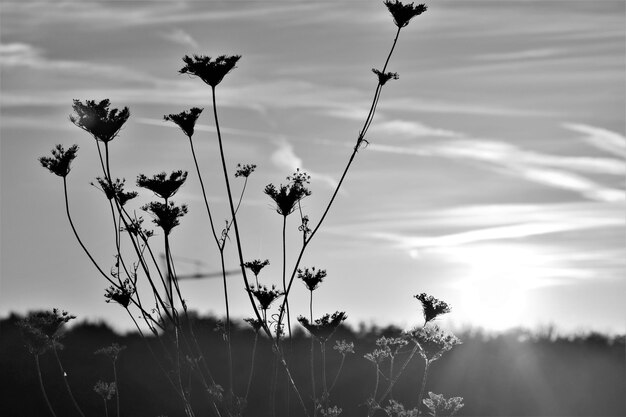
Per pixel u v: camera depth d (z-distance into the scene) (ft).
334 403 74.08
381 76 34.37
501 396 87.51
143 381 78.84
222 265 32.22
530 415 85.46
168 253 32.09
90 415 73.46
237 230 31.96
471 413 84.17
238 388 69.72
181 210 32.48
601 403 89.45
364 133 33.88
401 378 82.84
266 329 32.30
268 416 65.10
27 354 81.51
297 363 79.87
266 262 33.58
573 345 105.50
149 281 31.27
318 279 33.71
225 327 33.04
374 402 34.50
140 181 32.60
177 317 31.65
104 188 32.60
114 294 31.73
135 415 71.56
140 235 32.30
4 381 77.82
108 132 32.09
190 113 33.35
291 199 32.71
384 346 34.94
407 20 34.94
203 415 68.33
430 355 33.58
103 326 94.63
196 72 32.68
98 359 83.82
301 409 67.97
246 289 31.99
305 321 33.71
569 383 93.86
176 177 32.76
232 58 32.68
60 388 77.61
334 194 33.12
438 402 33.58
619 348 105.70
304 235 32.83
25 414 72.59
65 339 89.30
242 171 33.42
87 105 32.07
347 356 80.23
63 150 32.63
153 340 82.69
